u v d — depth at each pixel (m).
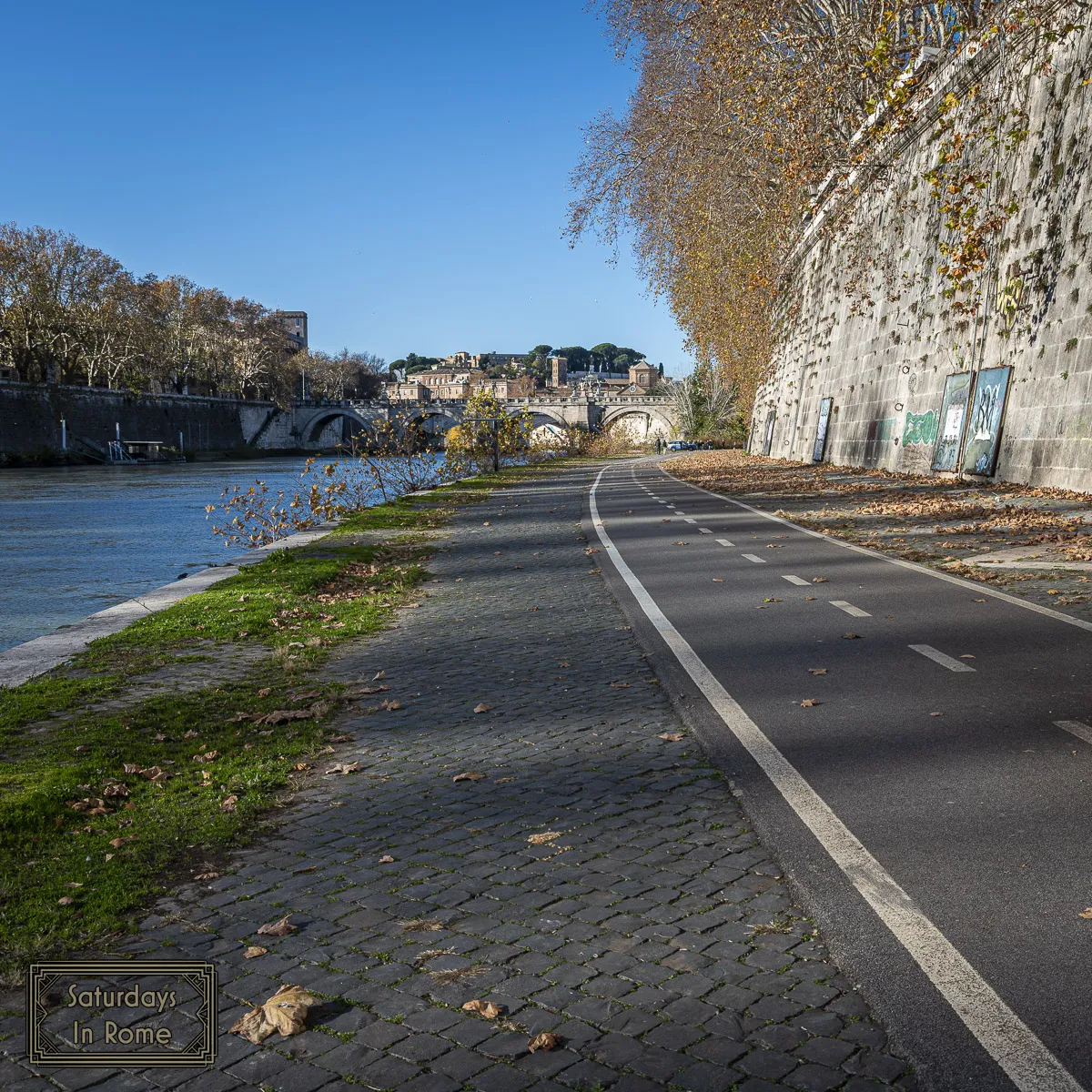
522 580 14.04
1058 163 22.25
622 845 4.60
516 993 3.37
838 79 33.47
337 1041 3.14
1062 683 6.98
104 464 106.75
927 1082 2.80
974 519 18.38
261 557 16.84
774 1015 3.17
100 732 6.87
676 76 41.81
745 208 45.62
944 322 28.47
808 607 10.58
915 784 5.14
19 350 109.44
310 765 6.13
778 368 56.41
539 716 7.01
